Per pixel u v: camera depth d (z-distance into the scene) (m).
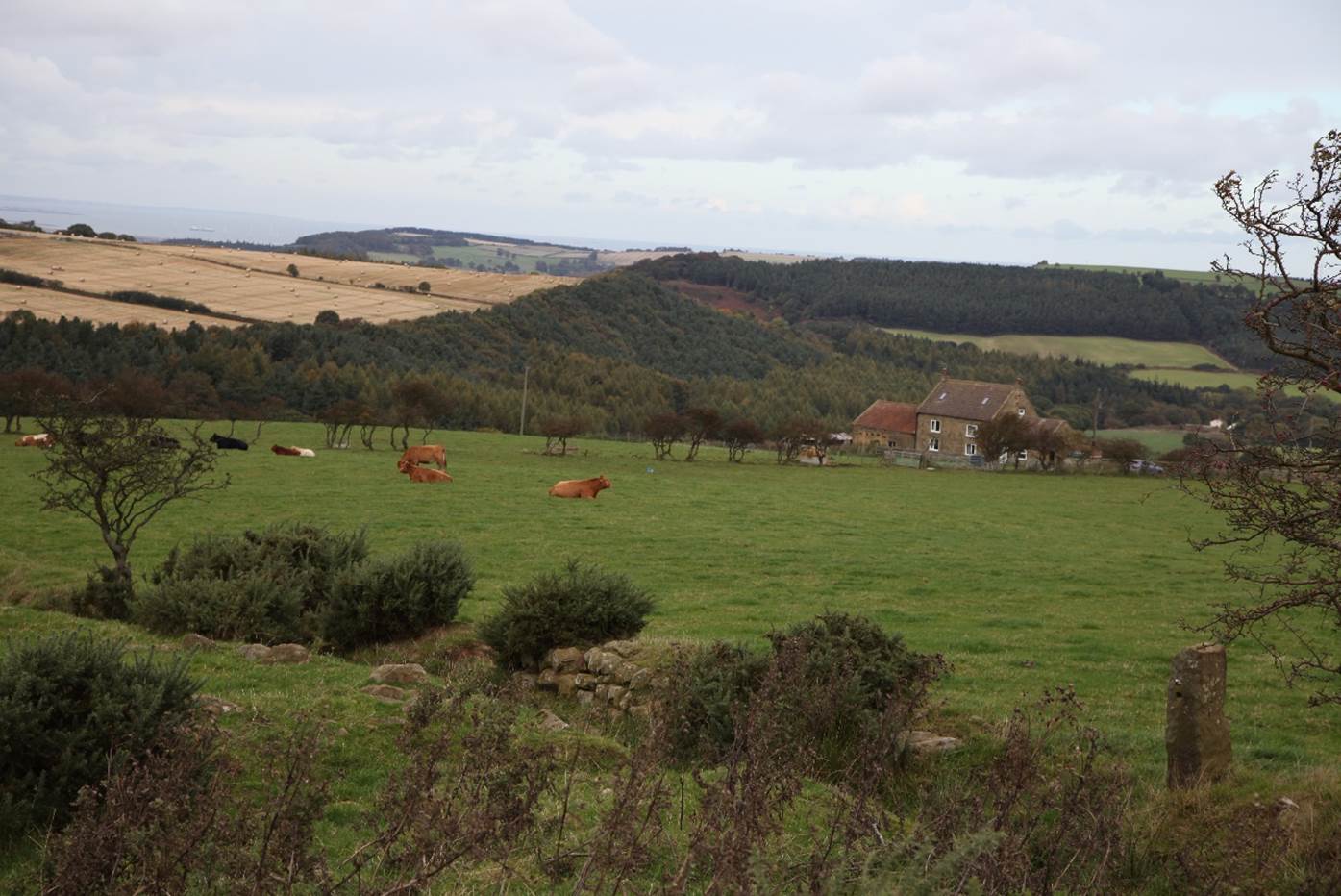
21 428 69.31
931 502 54.62
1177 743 10.22
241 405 95.69
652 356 170.12
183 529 34.88
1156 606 26.94
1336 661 19.78
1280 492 7.68
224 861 5.30
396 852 6.59
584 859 7.16
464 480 53.19
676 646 14.69
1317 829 8.52
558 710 14.74
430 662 17.19
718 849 5.15
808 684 11.16
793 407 145.88
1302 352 7.49
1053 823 7.21
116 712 8.64
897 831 7.45
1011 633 22.50
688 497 50.00
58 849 6.08
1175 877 8.30
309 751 6.45
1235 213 7.47
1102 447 84.12
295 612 18.30
